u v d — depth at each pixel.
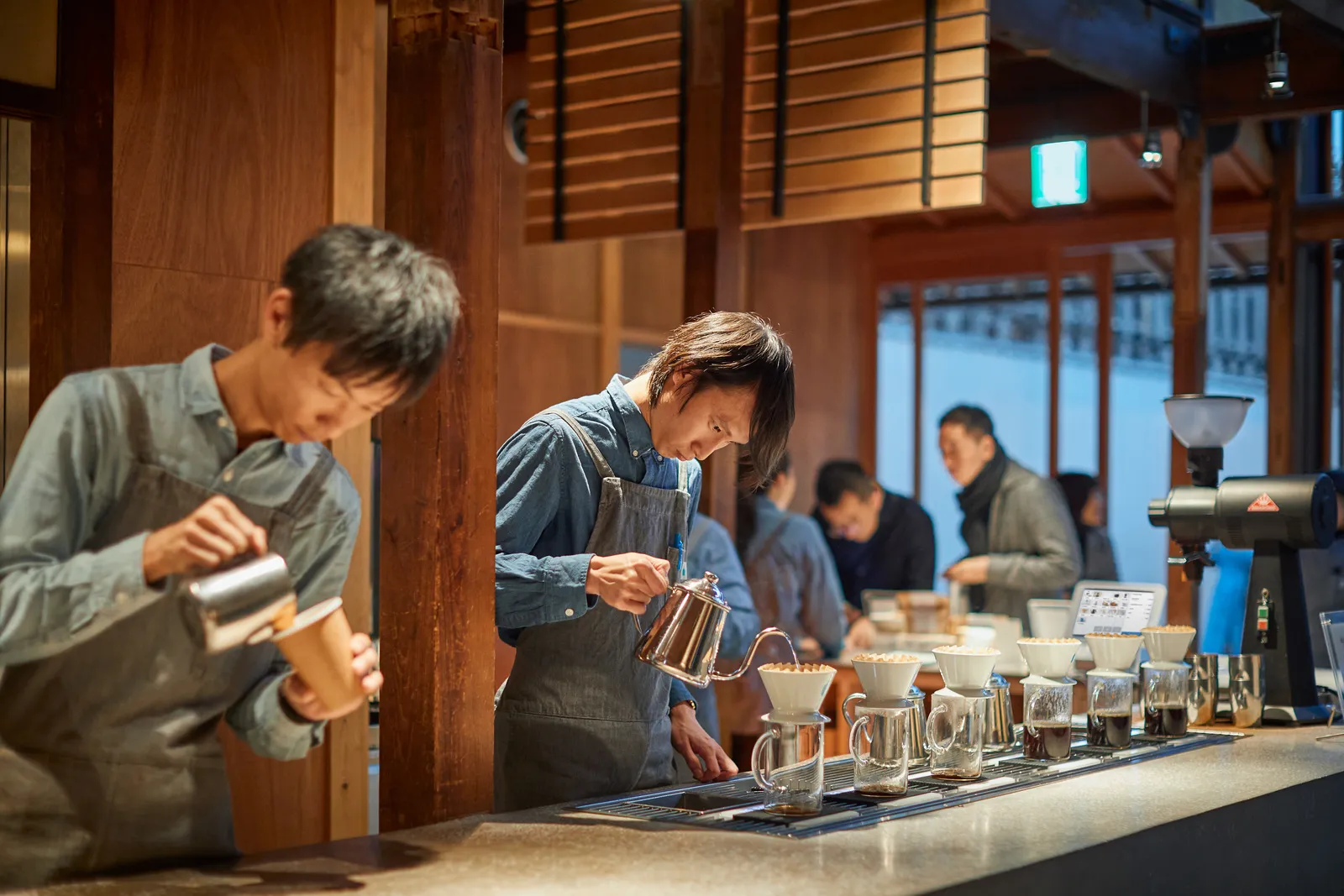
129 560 1.36
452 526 1.85
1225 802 1.97
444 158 1.84
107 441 1.51
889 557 5.22
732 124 3.91
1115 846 1.71
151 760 1.56
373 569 3.43
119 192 2.66
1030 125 5.39
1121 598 3.30
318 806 2.99
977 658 2.15
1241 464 7.81
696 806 2.00
